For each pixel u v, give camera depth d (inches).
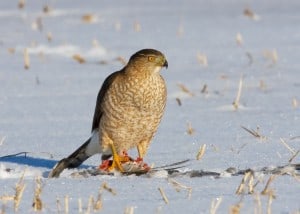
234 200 338.0
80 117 582.6
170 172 403.2
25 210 334.3
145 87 423.8
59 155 471.5
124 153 441.4
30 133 531.5
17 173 421.7
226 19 1086.4
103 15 1155.9
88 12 1187.9
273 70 750.5
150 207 331.6
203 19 1092.5
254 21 1061.8
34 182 389.7
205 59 784.9
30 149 486.3
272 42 898.7
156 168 418.6
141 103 425.7
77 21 1107.3
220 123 549.3
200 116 578.2
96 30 1027.3
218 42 911.0
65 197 340.2
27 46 922.7
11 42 953.5
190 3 1269.7
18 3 1306.6
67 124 559.5
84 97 657.6
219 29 1002.1
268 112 580.1
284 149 456.4
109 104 429.4
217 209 325.1
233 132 516.1
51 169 433.1
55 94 671.8
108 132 434.3
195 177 390.9
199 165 425.1
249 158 436.5
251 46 878.4
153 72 422.9
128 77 424.8
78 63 822.5
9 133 532.1
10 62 829.2
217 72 751.1
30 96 664.4
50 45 923.4
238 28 1005.8
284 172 390.3
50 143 502.0
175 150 470.3
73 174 409.7
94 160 470.3
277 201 333.7
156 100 427.5
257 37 936.3
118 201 343.6
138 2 1300.4
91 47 904.3
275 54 780.6
